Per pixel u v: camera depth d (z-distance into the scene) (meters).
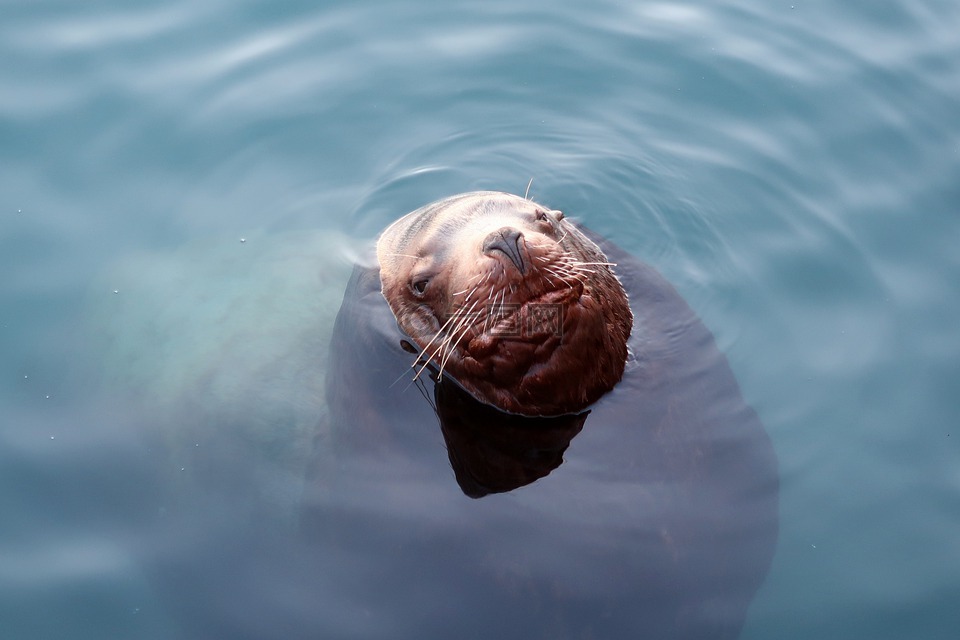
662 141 11.26
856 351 8.69
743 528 6.85
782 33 12.39
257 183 10.85
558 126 11.51
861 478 7.63
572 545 6.61
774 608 6.82
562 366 7.32
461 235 8.04
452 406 7.83
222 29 12.45
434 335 8.20
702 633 6.35
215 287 9.38
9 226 10.12
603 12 12.73
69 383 8.73
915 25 12.43
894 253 9.70
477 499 6.96
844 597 6.88
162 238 10.14
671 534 6.68
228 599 6.90
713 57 12.13
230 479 7.68
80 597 7.23
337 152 11.23
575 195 10.77
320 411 7.98
